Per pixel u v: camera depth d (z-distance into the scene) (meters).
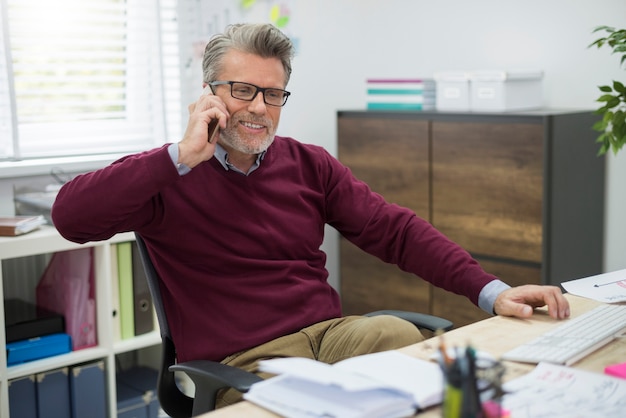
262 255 2.00
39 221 2.86
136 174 1.77
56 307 3.02
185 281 1.95
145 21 3.44
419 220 2.12
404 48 3.90
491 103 3.29
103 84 3.40
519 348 1.50
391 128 3.54
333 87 4.01
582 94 3.36
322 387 1.25
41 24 3.17
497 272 3.26
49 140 3.27
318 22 3.90
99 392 2.96
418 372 1.32
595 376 1.35
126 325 3.06
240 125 1.96
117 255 3.01
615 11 3.23
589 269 3.33
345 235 2.23
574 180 3.20
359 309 3.79
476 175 3.28
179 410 1.98
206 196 1.96
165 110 3.53
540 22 3.45
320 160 2.18
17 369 2.76
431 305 3.52
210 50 2.01
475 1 3.64
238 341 1.89
